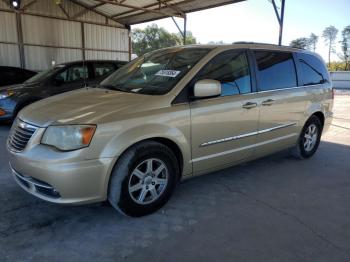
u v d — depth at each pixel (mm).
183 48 3969
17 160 2902
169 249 2639
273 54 4375
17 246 2617
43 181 2752
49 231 2854
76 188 2703
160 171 3188
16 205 3299
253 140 4035
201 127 3395
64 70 7645
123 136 2842
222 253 2602
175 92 3244
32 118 3012
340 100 14977
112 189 2912
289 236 2877
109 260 2480
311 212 3355
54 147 2730
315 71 5090
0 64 14766
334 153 5602
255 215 3252
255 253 2611
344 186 4098
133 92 3402
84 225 2971
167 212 3262
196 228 2975
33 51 15719
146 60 4094
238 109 3729
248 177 4309
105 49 18281
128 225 2994
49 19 15992
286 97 4395
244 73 3912
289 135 4641
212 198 3619
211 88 3232
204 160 3535
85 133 2695
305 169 4699
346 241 2824
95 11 17328
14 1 14062
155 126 3025
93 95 3400
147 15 16703
